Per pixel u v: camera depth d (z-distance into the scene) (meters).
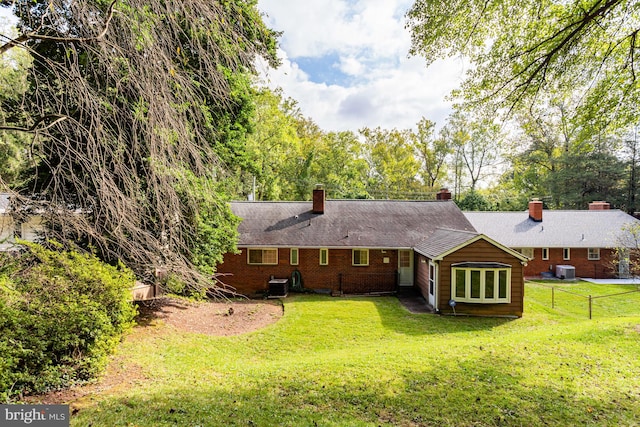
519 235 23.86
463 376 6.27
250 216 19.89
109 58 5.07
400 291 17.44
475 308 13.34
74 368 5.82
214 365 7.52
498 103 9.09
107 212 5.61
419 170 44.12
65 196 5.88
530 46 8.02
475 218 26.16
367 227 18.95
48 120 5.59
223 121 11.39
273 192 31.89
